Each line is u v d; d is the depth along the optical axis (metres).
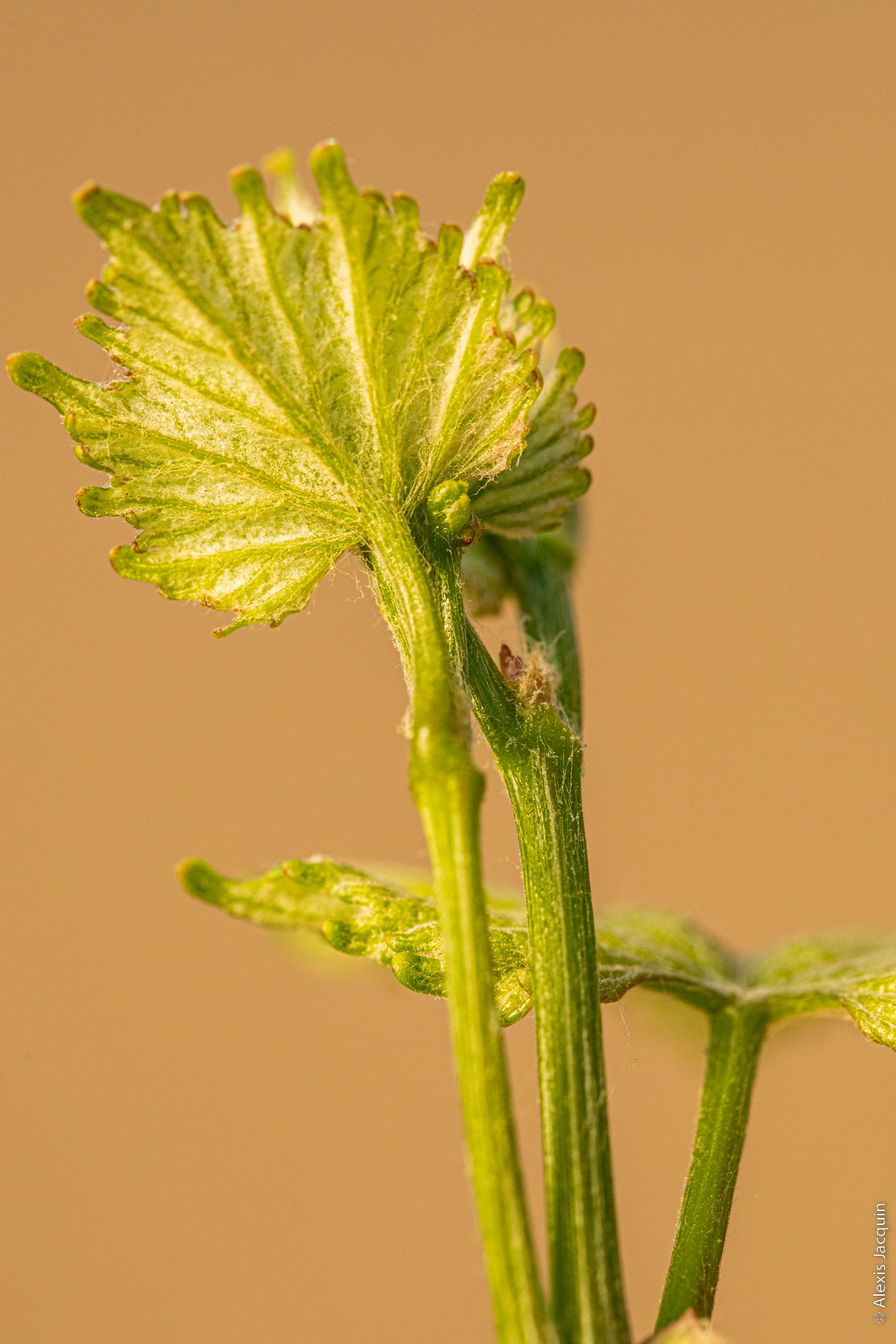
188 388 0.25
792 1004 0.27
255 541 0.25
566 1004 0.24
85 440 0.25
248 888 0.25
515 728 0.25
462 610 0.25
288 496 0.25
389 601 0.25
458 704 0.24
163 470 0.25
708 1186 0.25
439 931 0.25
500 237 0.25
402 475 0.25
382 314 0.24
